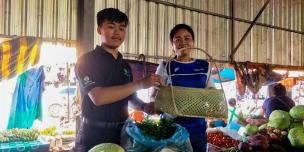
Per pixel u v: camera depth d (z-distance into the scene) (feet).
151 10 16.37
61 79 15.37
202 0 18.34
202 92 6.23
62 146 14.75
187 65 8.19
